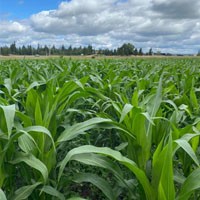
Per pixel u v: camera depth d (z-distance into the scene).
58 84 4.16
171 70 8.73
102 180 1.78
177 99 3.39
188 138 1.70
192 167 2.34
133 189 1.90
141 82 4.27
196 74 6.46
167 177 1.41
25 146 1.90
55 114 2.23
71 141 2.99
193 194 1.90
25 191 1.71
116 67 9.00
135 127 1.98
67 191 2.36
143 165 1.97
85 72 7.02
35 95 2.47
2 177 1.80
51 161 1.88
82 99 3.50
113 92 3.83
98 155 1.72
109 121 1.86
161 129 2.28
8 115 1.62
